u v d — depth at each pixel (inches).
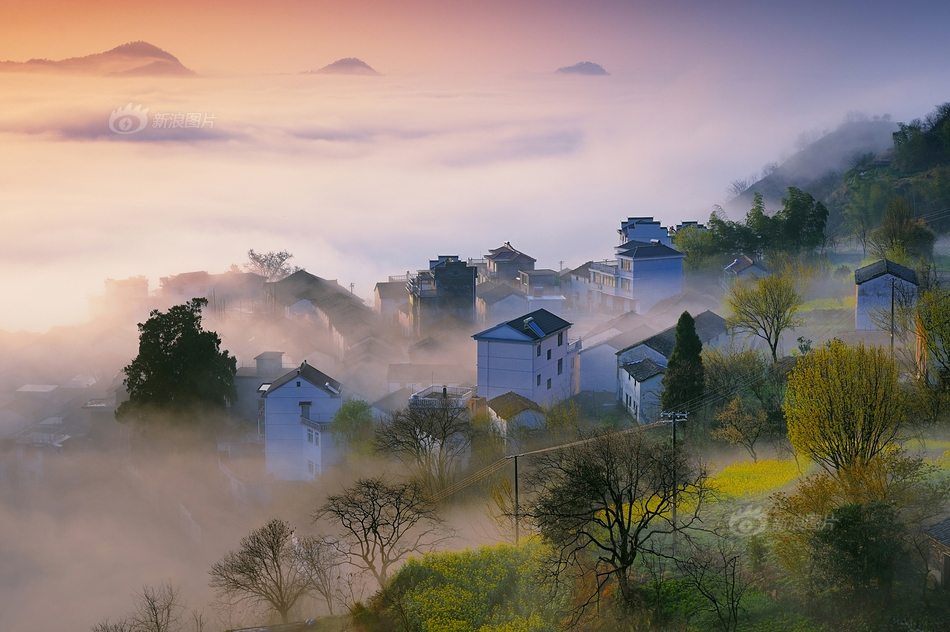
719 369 2568.9
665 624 1440.7
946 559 1291.8
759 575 1475.1
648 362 3009.4
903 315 2495.1
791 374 1847.9
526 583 1708.9
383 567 1926.7
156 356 3435.0
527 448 2541.8
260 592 1994.3
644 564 1616.6
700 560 1540.4
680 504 1798.7
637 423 2908.5
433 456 2551.7
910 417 1902.1
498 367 3149.6
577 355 3506.4
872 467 1497.3
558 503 1633.9
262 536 2313.0
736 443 2219.5
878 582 1305.4
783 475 1936.5
